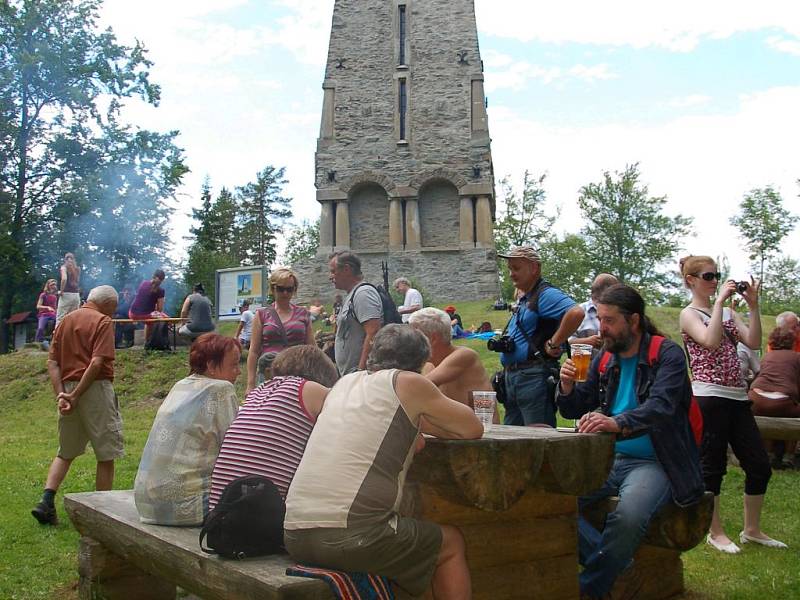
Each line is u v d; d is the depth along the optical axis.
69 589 5.01
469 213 31.55
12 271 32.38
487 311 26.03
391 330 3.57
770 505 6.85
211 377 4.47
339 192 32.09
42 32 32.81
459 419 3.40
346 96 32.66
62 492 7.37
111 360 6.39
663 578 4.59
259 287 18.11
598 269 51.94
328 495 3.19
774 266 46.91
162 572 3.94
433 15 32.88
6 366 16.17
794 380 8.28
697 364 5.57
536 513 4.01
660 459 4.14
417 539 3.30
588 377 4.77
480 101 32.06
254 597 3.15
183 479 4.17
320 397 3.78
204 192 53.12
